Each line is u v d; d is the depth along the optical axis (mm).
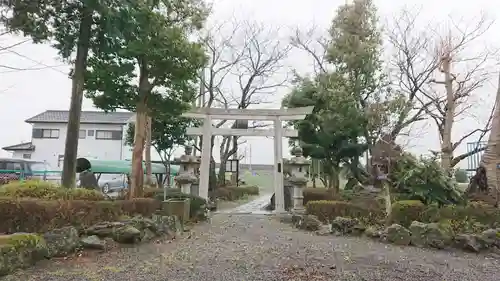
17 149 26344
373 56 14578
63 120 26625
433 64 15469
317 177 19016
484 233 7012
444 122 12914
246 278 4801
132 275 4859
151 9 9203
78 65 9094
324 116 14523
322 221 9461
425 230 7188
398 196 9266
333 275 5004
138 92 9797
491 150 9695
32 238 5141
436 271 5395
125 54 8930
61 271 4883
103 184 20625
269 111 13352
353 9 14766
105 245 6211
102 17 8688
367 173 14758
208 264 5504
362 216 9133
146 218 7711
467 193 9547
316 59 31781
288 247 6836
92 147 26234
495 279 5105
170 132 18328
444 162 11523
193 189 13062
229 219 10984
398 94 14930
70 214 6633
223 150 20938
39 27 8000
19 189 7289
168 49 8805
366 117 13672
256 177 36875
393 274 5148
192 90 10312
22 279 4496
